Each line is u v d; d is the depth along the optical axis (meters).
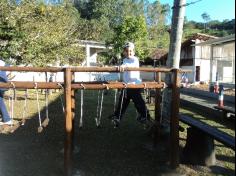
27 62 13.25
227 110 10.14
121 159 6.55
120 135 8.27
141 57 36.56
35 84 5.48
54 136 8.09
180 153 6.81
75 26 17.77
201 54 32.69
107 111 12.10
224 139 5.18
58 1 16.84
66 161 5.61
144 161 6.45
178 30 7.84
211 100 15.34
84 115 11.12
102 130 8.80
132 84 5.66
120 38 35.31
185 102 14.30
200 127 5.98
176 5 7.79
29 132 8.43
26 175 5.68
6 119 6.85
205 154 6.30
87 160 6.48
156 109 7.11
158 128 7.08
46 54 13.91
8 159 6.43
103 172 5.89
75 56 16.58
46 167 6.04
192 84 30.17
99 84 5.59
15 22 12.57
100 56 38.06
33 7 13.42
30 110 11.90
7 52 12.82
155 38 66.62
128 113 11.40
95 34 38.31
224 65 24.83
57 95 17.47
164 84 5.87
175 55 7.89
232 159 6.70
